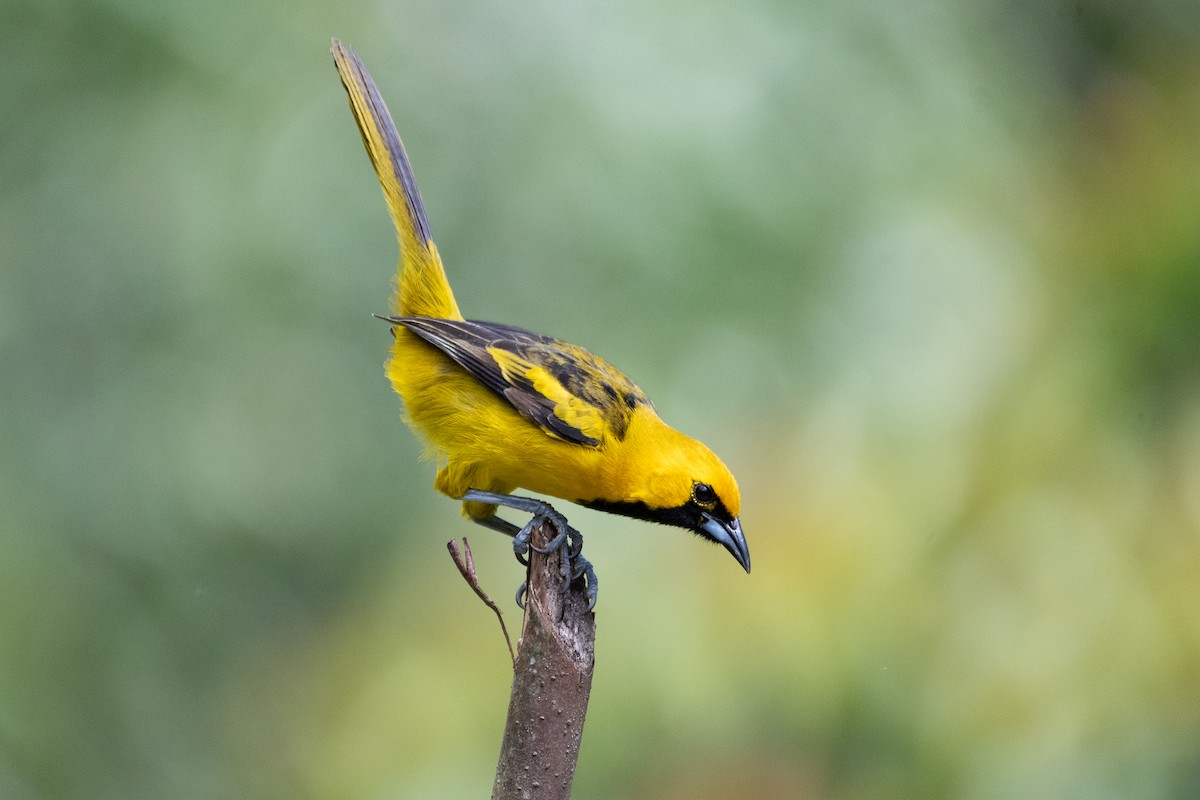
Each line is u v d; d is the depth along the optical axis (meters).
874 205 12.86
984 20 14.34
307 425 15.02
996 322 11.49
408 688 11.87
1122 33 14.27
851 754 10.56
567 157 13.16
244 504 14.96
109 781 14.21
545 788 6.27
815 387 11.95
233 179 14.24
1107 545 10.31
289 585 15.40
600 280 13.04
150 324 14.51
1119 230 11.30
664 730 10.70
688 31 13.16
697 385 12.47
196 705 14.88
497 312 13.25
